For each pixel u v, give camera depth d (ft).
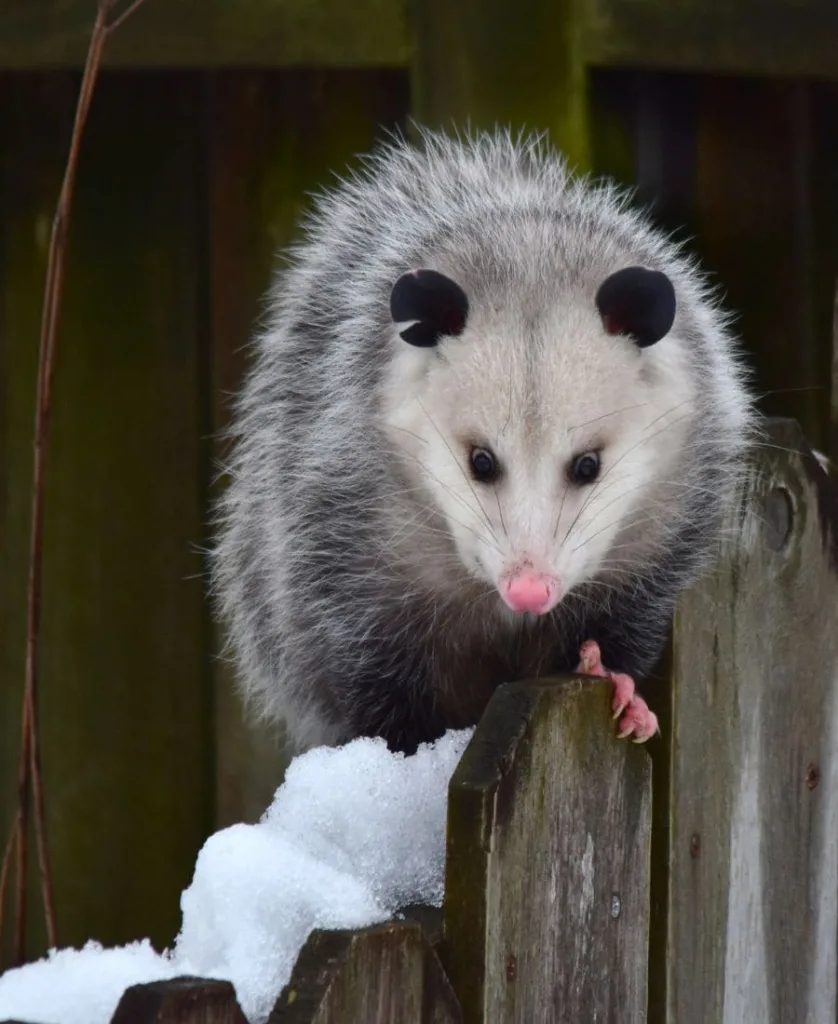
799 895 13.62
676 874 13.46
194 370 14.42
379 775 13.28
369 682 14.05
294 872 13.08
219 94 14.35
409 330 13.74
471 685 14.16
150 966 13.07
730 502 13.56
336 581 14.01
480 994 13.10
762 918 13.57
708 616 13.48
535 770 13.15
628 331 13.74
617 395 13.73
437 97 13.97
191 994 12.82
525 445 13.67
